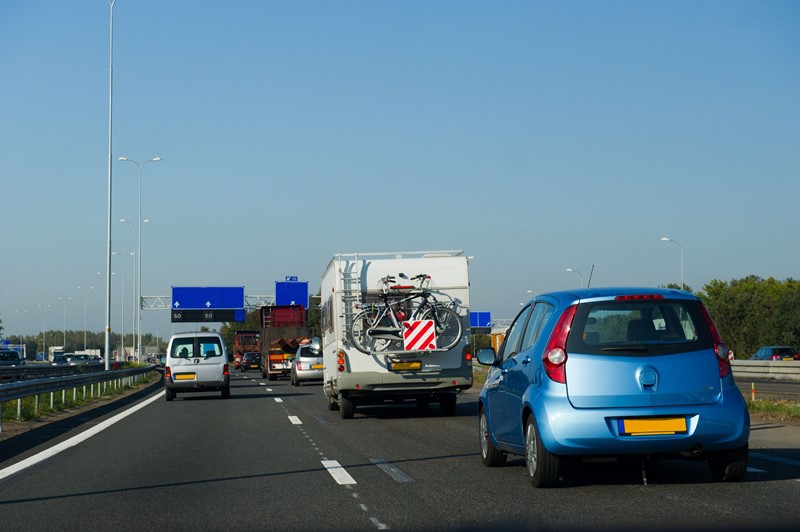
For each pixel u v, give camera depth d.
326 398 27.73
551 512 7.38
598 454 8.08
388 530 6.86
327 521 7.30
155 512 7.91
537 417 8.21
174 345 28.09
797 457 10.57
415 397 18.94
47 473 10.71
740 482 8.65
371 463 10.99
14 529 7.28
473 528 6.82
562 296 8.72
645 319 8.33
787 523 6.66
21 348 118.50
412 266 18.66
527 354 8.88
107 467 11.18
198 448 13.26
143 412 22.38
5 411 20.97
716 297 105.44
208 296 74.19
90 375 28.73
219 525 7.27
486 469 10.21
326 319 20.94
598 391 8.05
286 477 9.91
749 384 35.53
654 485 8.63
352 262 18.56
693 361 8.16
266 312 56.69
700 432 8.01
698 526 6.63
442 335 18.56
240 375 62.78
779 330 75.19
